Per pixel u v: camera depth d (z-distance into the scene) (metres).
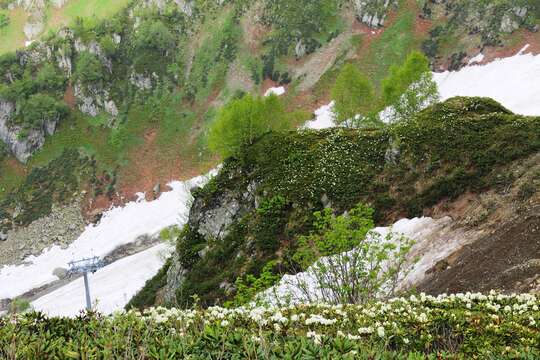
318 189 48.41
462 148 43.66
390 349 10.12
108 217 141.00
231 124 58.81
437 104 50.47
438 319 11.53
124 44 191.25
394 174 46.16
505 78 119.31
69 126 171.38
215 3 194.50
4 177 164.12
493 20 136.75
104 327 9.85
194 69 177.50
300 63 163.00
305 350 7.64
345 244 24.23
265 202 49.81
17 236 142.00
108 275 103.19
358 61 154.25
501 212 35.00
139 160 156.75
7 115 174.00
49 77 185.12
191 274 51.34
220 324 10.23
